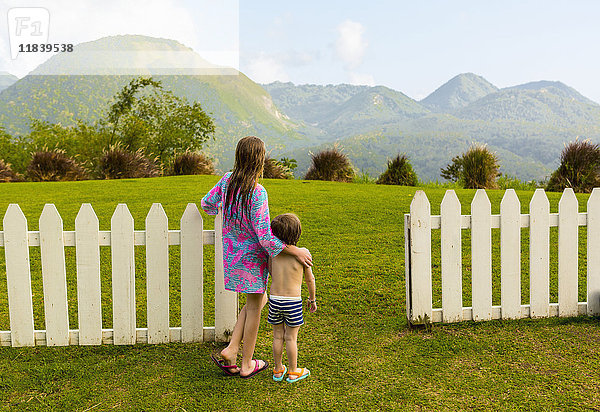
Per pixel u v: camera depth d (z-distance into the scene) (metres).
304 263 3.31
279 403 3.10
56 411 3.03
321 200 10.22
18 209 3.81
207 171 17.80
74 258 6.56
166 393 3.24
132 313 3.96
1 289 5.38
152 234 3.89
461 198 10.46
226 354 3.43
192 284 3.96
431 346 3.89
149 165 17.84
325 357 3.75
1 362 3.68
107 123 24.02
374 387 3.29
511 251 4.31
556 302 4.84
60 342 3.94
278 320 3.37
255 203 3.24
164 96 25.41
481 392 3.19
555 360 3.62
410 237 4.16
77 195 10.99
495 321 4.33
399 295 5.10
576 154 14.42
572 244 4.39
